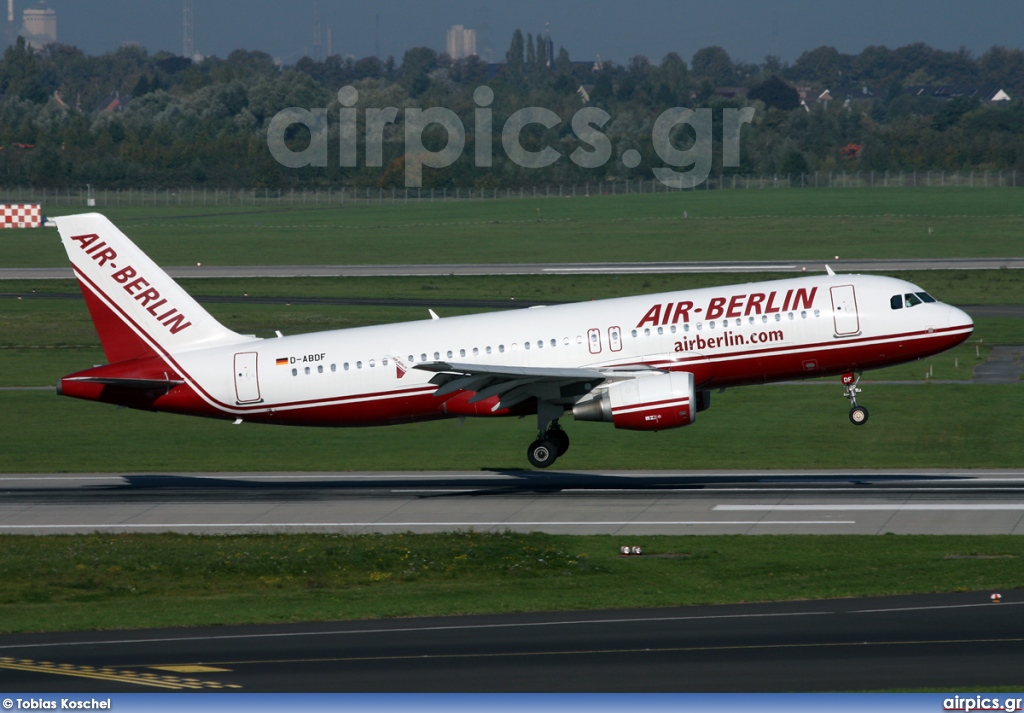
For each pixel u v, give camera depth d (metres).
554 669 104.81
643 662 106.38
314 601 135.12
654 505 189.00
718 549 160.00
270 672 105.75
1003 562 147.38
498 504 192.38
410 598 135.62
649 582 144.00
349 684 101.94
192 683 103.19
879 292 193.12
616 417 187.00
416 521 182.12
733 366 193.12
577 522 179.00
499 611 127.62
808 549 158.75
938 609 124.19
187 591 144.75
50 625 124.69
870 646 110.31
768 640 113.00
